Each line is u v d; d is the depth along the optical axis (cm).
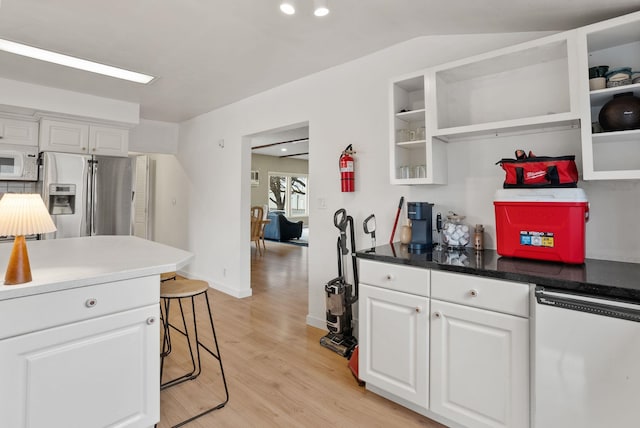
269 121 361
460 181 225
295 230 930
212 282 448
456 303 165
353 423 179
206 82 337
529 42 175
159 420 163
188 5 200
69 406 137
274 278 501
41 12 208
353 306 285
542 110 195
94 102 380
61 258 177
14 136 356
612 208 174
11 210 126
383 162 264
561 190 165
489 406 155
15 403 125
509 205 181
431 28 224
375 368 197
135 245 227
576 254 162
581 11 170
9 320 123
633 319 117
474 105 217
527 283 144
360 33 235
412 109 245
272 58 279
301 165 1139
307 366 240
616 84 159
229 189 421
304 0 191
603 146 175
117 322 149
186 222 501
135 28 228
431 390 174
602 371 124
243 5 199
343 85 290
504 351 150
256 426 177
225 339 285
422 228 215
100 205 394
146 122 491
